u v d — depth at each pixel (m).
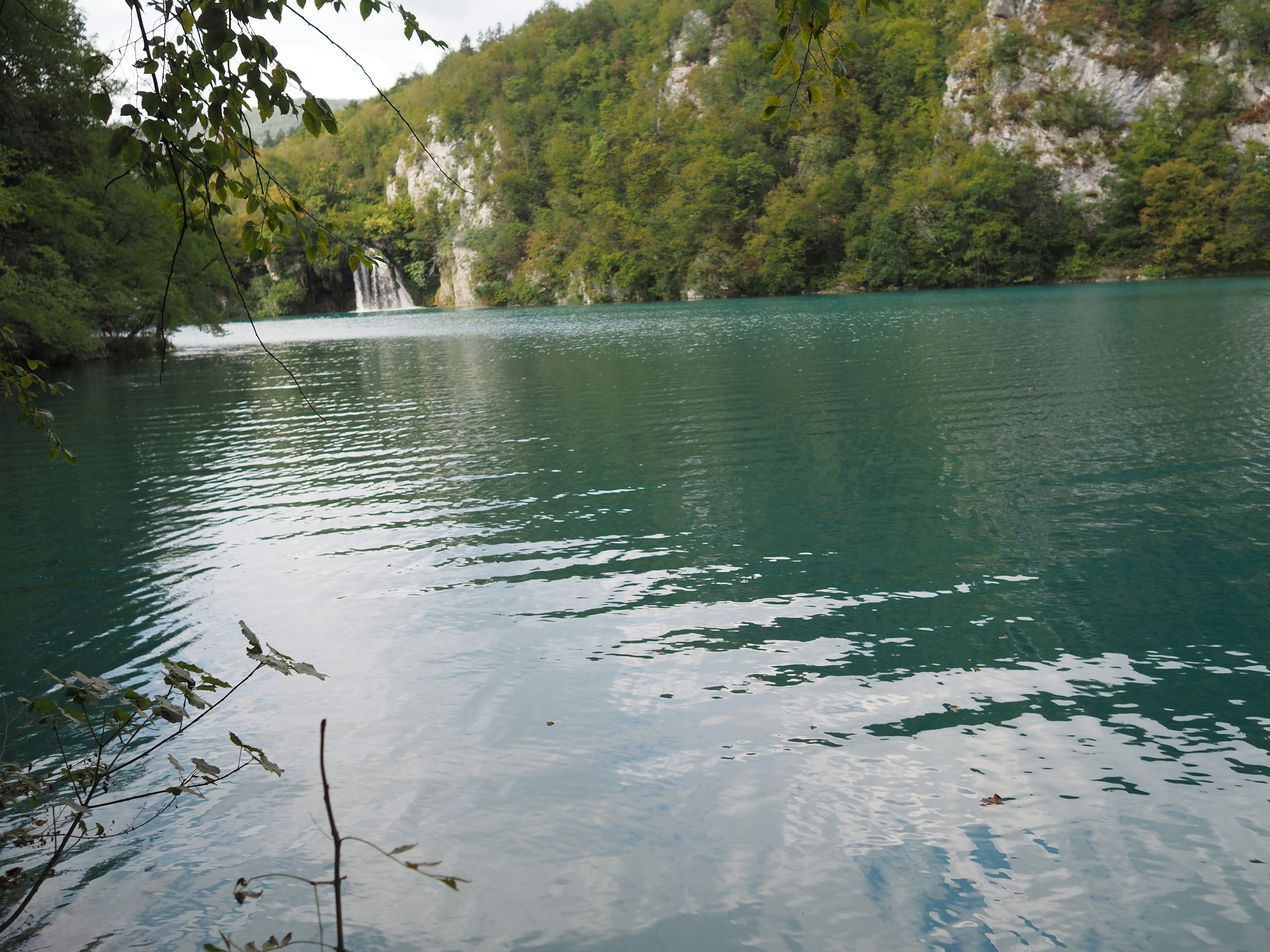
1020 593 8.20
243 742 6.14
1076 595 8.07
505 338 52.84
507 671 7.08
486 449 17.05
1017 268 92.50
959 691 6.37
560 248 126.81
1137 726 5.76
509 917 4.22
